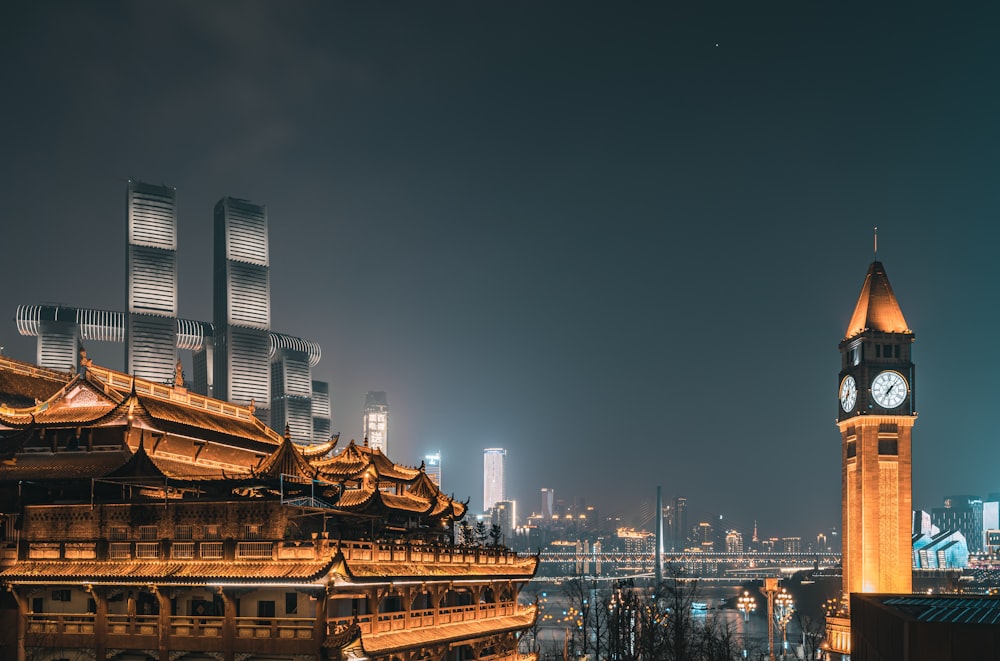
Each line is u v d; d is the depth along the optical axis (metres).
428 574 80.69
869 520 183.25
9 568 73.62
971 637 56.28
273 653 67.25
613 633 152.88
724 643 168.12
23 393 89.62
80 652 72.06
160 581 68.75
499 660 99.19
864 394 186.25
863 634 84.81
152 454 80.50
